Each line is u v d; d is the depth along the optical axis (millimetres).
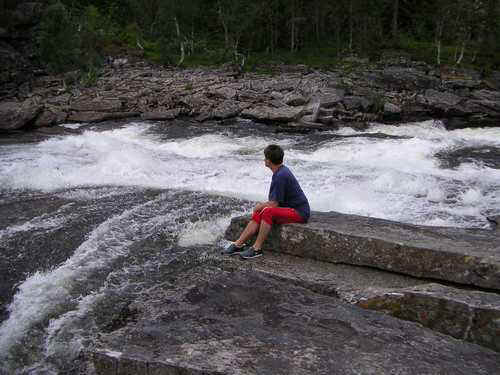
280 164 6410
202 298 5039
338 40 34812
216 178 11047
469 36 30281
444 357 4098
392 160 12867
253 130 17453
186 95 21578
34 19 29703
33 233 8062
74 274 6754
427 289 5102
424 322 4871
